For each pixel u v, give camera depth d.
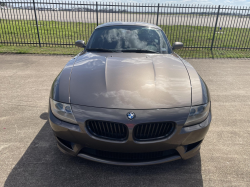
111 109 1.87
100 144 1.90
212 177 2.18
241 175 2.22
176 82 2.23
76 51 8.13
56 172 2.16
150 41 3.29
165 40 3.45
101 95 1.98
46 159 2.34
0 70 5.46
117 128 1.87
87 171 2.19
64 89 2.09
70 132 1.94
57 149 2.51
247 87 4.87
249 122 3.33
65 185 2.00
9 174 2.10
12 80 4.77
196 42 10.98
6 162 2.26
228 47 9.38
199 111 2.01
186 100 2.01
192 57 7.77
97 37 3.38
